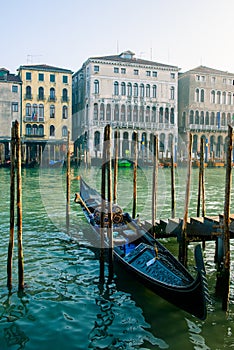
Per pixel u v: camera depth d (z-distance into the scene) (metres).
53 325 7.00
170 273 7.92
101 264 8.91
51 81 49.94
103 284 8.79
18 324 7.01
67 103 50.59
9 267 8.38
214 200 21.20
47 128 49.81
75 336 6.66
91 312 7.50
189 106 56.03
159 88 53.47
